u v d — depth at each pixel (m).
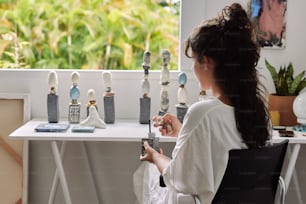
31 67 2.58
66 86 2.45
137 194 1.97
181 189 1.51
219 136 1.49
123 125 2.29
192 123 1.49
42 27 2.57
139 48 2.58
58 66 2.58
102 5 2.58
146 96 2.32
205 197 1.48
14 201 2.42
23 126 2.23
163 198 1.65
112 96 2.32
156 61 2.57
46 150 2.50
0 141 2.42
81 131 2.11
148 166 1.87
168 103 2.33
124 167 2.54
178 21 2.53
